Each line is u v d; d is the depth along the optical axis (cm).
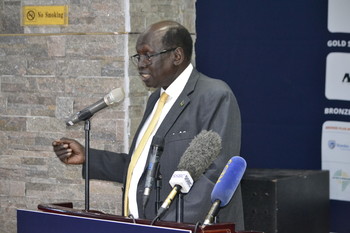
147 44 567
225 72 872
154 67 566
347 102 822
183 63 576
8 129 820
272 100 855
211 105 558
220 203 430
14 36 809
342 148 827
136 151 580
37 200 812
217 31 871
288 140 851
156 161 467
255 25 855
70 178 796
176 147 558
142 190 563
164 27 570
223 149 542
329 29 821
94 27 773
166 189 557
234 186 433
